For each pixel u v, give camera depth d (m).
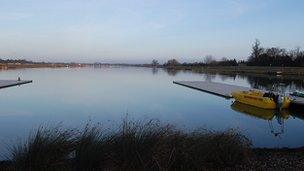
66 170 9.16
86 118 27.88
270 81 80.38
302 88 60.44
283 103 34.59
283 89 57.84
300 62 132.50
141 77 101.56
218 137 11.35
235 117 30.23
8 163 10.55
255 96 36.84
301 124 27.44
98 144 9.89
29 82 69.12
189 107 35.78
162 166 9.61
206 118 29.23
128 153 9.71
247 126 26.16
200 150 10.52
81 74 121.06
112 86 62.38
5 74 110.56
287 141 20.44
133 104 37.16
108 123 24.92
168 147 10.17
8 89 53.69
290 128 25.48
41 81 73.94
